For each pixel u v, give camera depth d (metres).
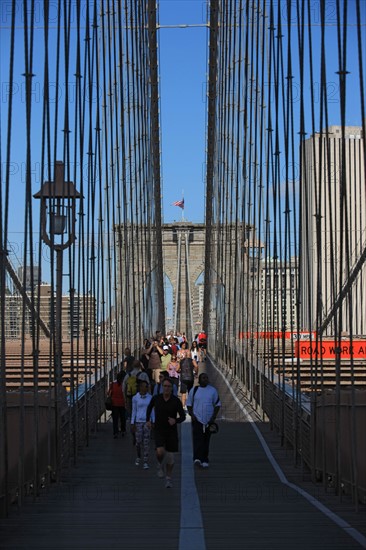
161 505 9.81
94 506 9.80
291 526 8.08
